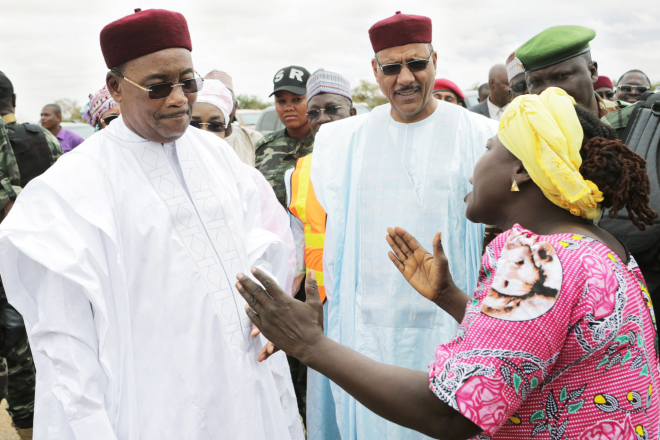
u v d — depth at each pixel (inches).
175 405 69.9
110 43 71.2
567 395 44.4
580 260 44.2
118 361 68.7
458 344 46.8
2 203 126.9
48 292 65.5
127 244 70.3
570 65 104.7
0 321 124.5
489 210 53.0
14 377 131.9
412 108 102.0
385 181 104.2
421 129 105.6
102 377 66.9
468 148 103.7
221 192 78.5
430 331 99.7
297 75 155.2
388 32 100.7
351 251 105.9
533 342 42.0
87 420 64.0
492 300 44.3
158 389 69.9
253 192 87.7
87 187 68.8
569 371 44.2
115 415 68.2
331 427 110.7
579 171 48.1
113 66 72.0
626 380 44.0
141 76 70.4
